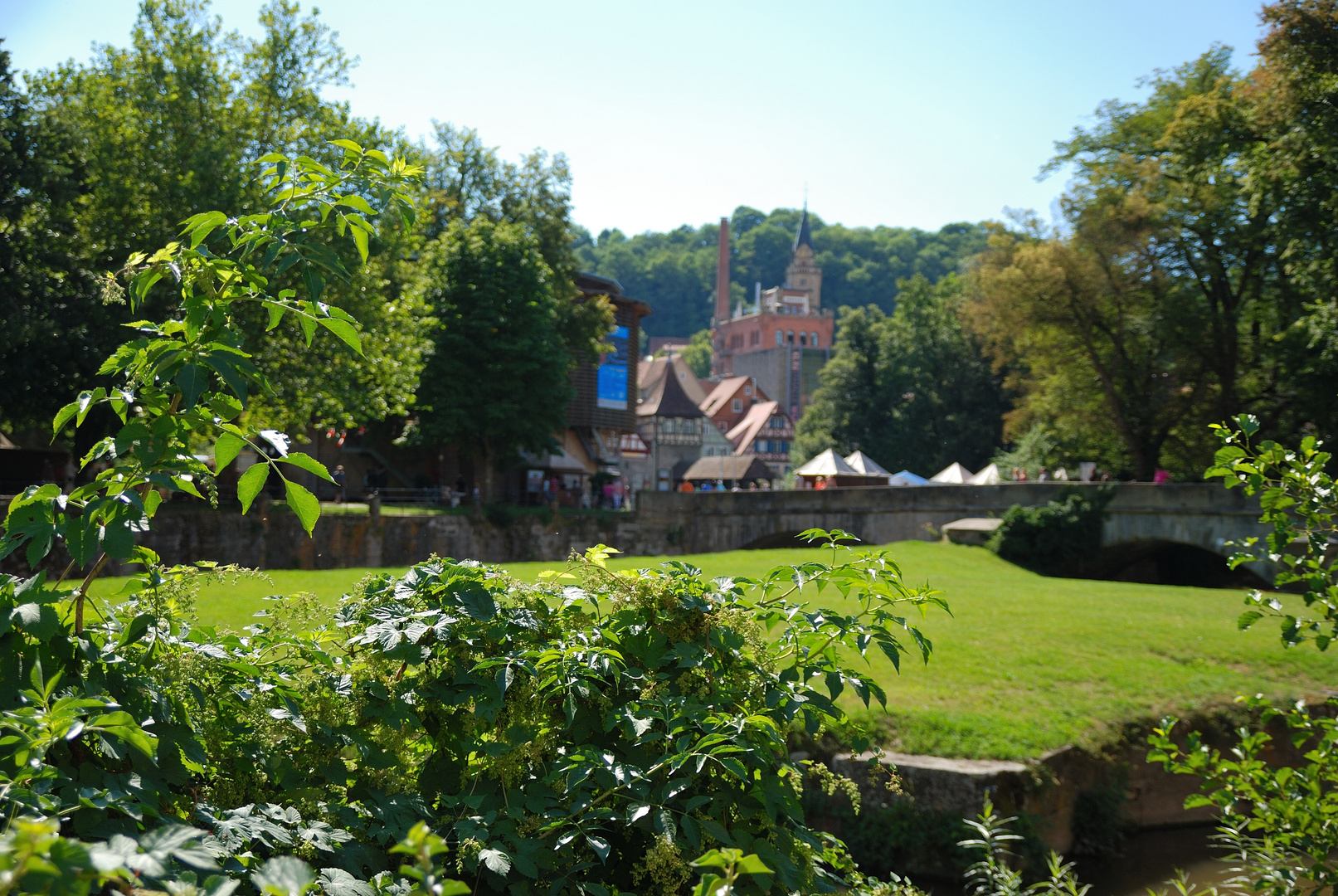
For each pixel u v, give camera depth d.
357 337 2.39
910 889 3.40
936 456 65.38
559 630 3.11
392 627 2.86
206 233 2.58
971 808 8.69
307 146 26.88
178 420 2.26
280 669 2.83
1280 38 26.16
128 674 2.25
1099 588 21.11
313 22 28.27
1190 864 9.48
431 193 38.09
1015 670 11.98
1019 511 32.03
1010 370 64.94
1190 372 36.19
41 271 23.91
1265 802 3.87
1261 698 3.98
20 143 23.81
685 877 2.43
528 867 2.37
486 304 35.94
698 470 73.38
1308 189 26.36
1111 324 38.72
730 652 3.09
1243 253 34.84
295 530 27.23
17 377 23.59
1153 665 12.52
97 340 24.50
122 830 1.83
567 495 45.44
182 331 2.44
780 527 38.09
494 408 35.72
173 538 24.83
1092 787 9.85
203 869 1.80
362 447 42.69
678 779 2.61
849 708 10.11
